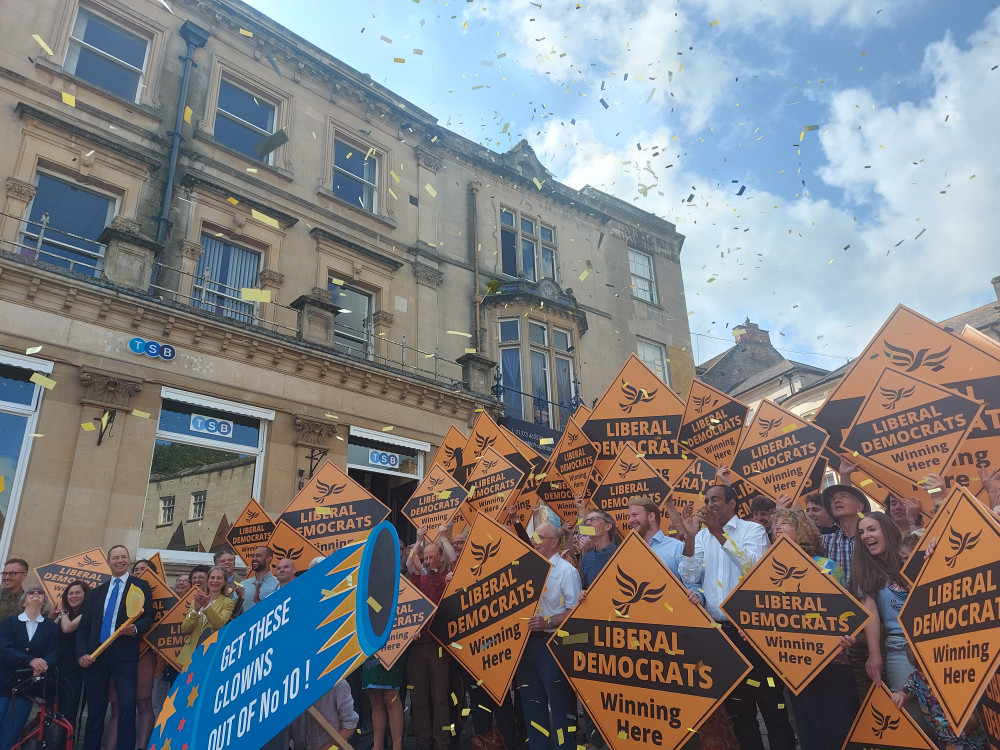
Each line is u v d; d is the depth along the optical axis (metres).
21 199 9.49
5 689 4.72
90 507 8.20
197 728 1.93
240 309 11.55
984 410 4.62
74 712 5.23
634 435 6.52
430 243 14.92
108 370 8.70
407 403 12.09
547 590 4.58
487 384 13.65
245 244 11.95
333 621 1.75
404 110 15.27
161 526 8.91
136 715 5.43
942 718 3.40
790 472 5.29
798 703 3.71
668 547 4.75
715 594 4.26
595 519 5.04
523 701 4.51
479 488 6.56
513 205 17.22
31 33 10.28
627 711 3.72
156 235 10.72
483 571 4.68
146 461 8.84
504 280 15.84
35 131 9.91
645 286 19.73
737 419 5.91
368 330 13.30
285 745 3.98
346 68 14.48
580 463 6.80
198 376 9.59
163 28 11.96
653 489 5.66
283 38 13.53
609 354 17.59
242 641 2.01
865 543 3.94
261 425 10.26
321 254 12.78
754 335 28.09
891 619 3.74
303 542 6.44
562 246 17.97
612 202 20.06
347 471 10.96
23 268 8.23
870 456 4.77
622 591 3.96
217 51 12.59
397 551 1.84
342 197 13.91
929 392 4.60
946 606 3.16
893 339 5.10
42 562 7.75
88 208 10.39
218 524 9.49
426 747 4.97
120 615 5.23
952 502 3.29
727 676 3.46
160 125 11.40
